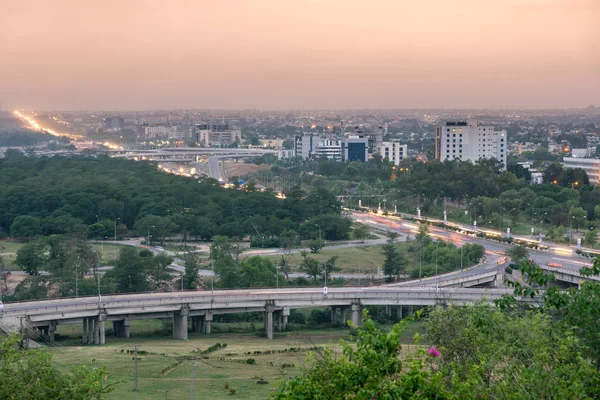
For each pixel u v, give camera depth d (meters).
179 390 180.62
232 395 176.00
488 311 120.88
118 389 180.25
